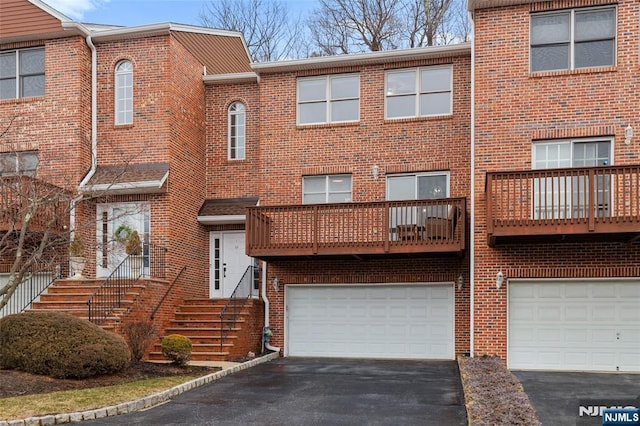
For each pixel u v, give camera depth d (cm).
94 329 1220
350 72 1761
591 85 1430
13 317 1223
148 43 1758
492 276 1438
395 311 1662
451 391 1141
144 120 1736
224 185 1905
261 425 891
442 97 1694
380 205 1527
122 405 962
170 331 1609
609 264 1394
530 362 1431
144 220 1712
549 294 1442
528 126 1451
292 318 1734
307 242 1569
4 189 1496
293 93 1788
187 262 1775
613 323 1410
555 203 1397
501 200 1338
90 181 1672
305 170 1753
